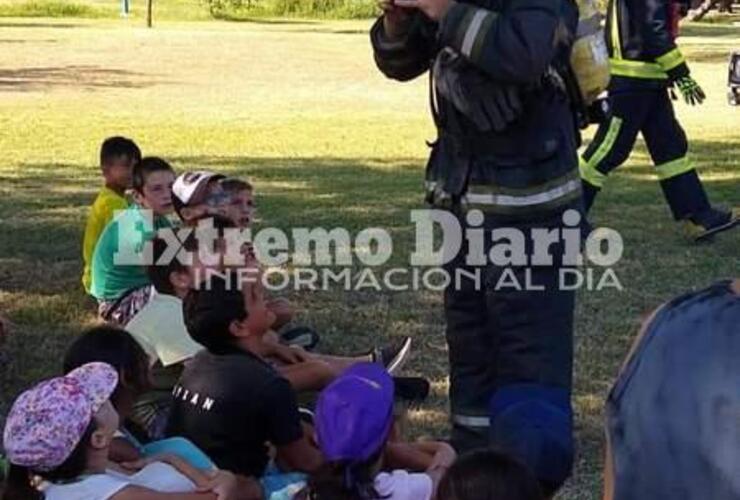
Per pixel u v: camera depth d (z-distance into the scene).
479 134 4.13
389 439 4.21
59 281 7.48
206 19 43.06
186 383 4.08
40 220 9.27
